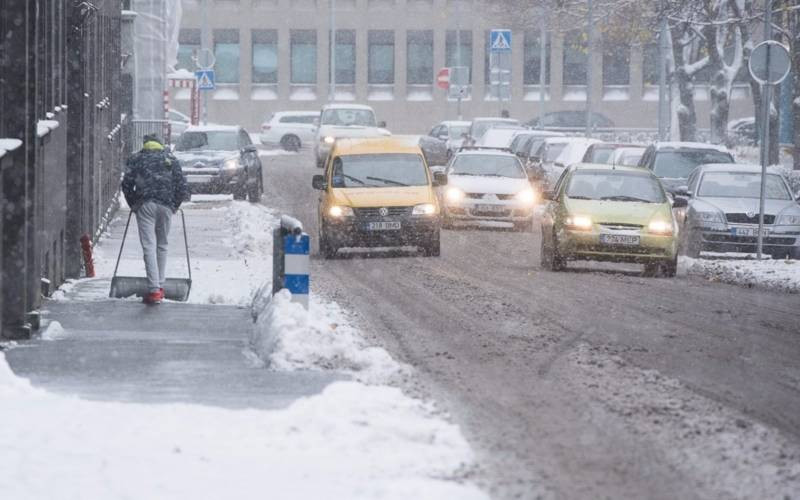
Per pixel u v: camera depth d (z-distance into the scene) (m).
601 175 52.81
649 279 48.44
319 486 16.86
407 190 56.53
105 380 24.50
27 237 30.80
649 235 49.50
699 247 58.69
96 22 55.22
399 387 24.22
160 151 38.94
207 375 25.20
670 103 137.25
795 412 22.88
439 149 125.88
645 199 51.78
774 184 61.31
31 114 31.98
